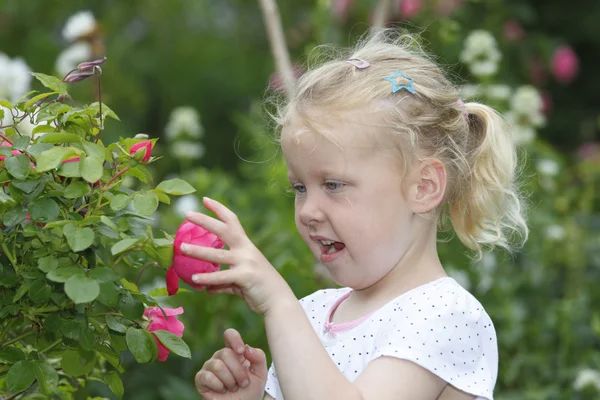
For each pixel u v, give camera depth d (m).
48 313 2.56
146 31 11.66
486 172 2.97
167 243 2.42
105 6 10.76
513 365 5.63
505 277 5.98
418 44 3.49
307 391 2.38
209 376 2.80
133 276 5.44
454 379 2.55
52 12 10.44
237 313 5.39
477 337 2.66
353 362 2.68
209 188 6.30
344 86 2.71
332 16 6.77
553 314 5.96
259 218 6.00
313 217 2.65
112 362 2.64
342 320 2.83
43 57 9.55
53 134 2.42
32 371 2.52
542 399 5.38
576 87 11.88
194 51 11.73
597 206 7.61
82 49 6.35
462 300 2.69
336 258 2.70
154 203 2.37
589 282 6.43
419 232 2.76
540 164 6.48
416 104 2.77
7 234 2.50
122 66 10.91
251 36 12.12
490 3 8.57
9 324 2.62
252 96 11.64
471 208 2.96
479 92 6.35
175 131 6.90
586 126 11.48
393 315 2.67
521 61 9.01
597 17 11.59
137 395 5.22
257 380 2.85
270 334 2.44
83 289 2.25
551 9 11.66
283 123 2.76
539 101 6.56
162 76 11.56
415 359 2.52
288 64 4.75
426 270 2.76
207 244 2.42
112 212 2.53
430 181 2.75
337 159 2.62
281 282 2.47
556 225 6.40
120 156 2.54
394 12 6.90
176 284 2.46
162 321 2.63
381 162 2.66
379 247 2.66
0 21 10.41
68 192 2.41
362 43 3.61
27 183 2.44
